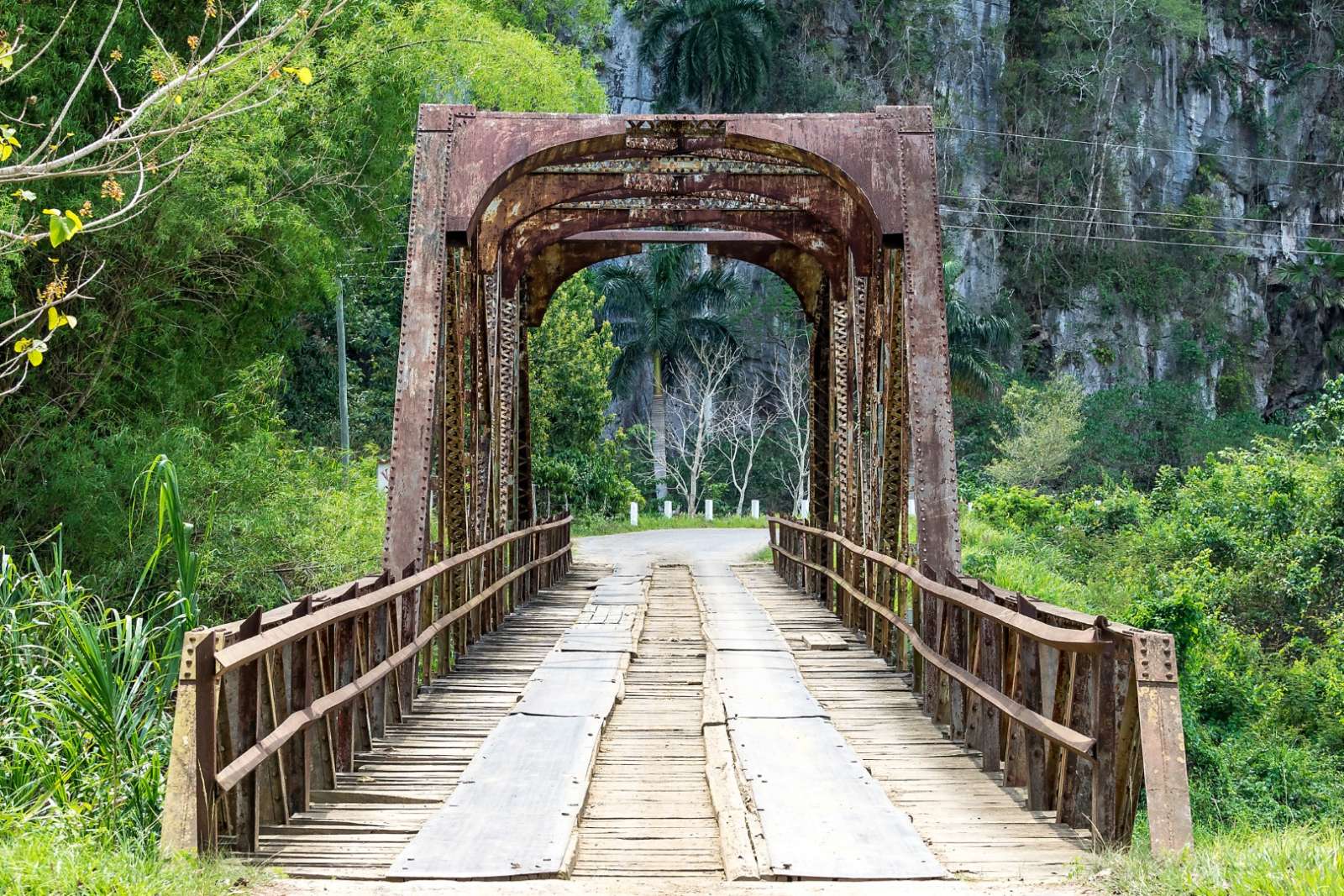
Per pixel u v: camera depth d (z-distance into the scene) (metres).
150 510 13.53
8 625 6.92
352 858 4.88
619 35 55.88
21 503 13.55
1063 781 5.49
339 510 15.16
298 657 5.76
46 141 6.11
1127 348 70.69
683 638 11.80
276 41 14.16
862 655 10.69
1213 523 20.38
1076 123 72.88
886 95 67.94
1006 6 73.88
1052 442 48.75
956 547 9.05
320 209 15.88
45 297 7.02
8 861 4.08
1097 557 23.62
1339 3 80.25
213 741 4.55
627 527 36.50
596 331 45.03
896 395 10.80
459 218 9.90
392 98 15.91
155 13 14.02
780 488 48.59
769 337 53.00
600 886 4.43
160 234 13.55
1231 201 76.88
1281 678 14.67
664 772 6.47
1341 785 11.75
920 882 4.50
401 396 9.24
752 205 14.52
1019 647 6.14
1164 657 4.73
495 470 13.11
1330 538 18.27
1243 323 74.69
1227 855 4.43
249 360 16.45
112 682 6.00
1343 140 77.81
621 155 10.52
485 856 4.79
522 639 11.56
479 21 16.86
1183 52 75.94
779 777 6.12
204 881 4.19
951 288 45.38
